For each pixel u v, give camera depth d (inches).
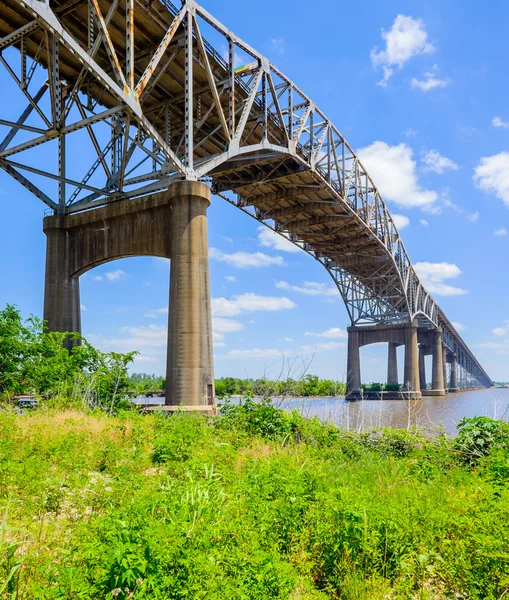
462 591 177.5
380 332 3344.0
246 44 1203.9
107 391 786.2
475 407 1759.4
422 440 476.7
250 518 190.5
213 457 332.8
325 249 2640.3
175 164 909.2
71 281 1092.5
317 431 499.8
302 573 177.0
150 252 964.0
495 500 226.5
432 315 4060.0
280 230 2234.3
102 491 235.1
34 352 763.4
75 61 1018.1
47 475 271.7
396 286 3201.3
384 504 228.2
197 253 890.7
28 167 994.1
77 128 872.3
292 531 196.5
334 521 194.1
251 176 1695.4
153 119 1304.1
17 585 146.9
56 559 169.2
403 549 186.5
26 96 897.5
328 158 1797.5
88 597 126.6
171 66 1095.0
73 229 1097.4
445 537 199.9
